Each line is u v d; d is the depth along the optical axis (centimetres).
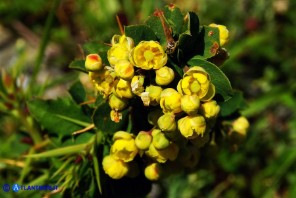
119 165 14
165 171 14
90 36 30
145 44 12
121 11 29
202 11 29
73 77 27
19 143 20
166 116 12
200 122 12
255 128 29
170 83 13
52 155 15
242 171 28
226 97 13
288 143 30
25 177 18
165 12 13
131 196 16
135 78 12
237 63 30
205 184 27
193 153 14
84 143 15
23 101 19
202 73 12
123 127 14
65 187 15
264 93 30
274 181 28
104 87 13
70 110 16
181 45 13
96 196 15
